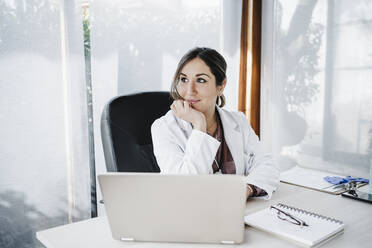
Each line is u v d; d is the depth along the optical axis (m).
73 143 1.71
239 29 2.53
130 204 0.74
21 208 1.60
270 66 2.53
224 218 0.73
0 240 1.56
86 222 0.92
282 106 2.49
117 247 0.77
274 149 2.57
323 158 2.28
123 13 1.90
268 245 0.76
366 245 0.76
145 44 2.02
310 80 2.30
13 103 1.54
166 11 2.10
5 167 1.55
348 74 2.10
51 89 1.63
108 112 1.28
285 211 0.94
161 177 0.71
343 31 2.10
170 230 0.76
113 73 1.88
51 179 1.67
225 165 1.37
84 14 1.75
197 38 2.29
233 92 2.58
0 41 1.49
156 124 1.31
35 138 1.61
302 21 2.32
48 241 0.80
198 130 1.13
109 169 1.25
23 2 1.53
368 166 2.05
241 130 1.43
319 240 0.76
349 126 2.12
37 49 1.58
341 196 1.12
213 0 2.35
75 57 1.68
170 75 2.16
